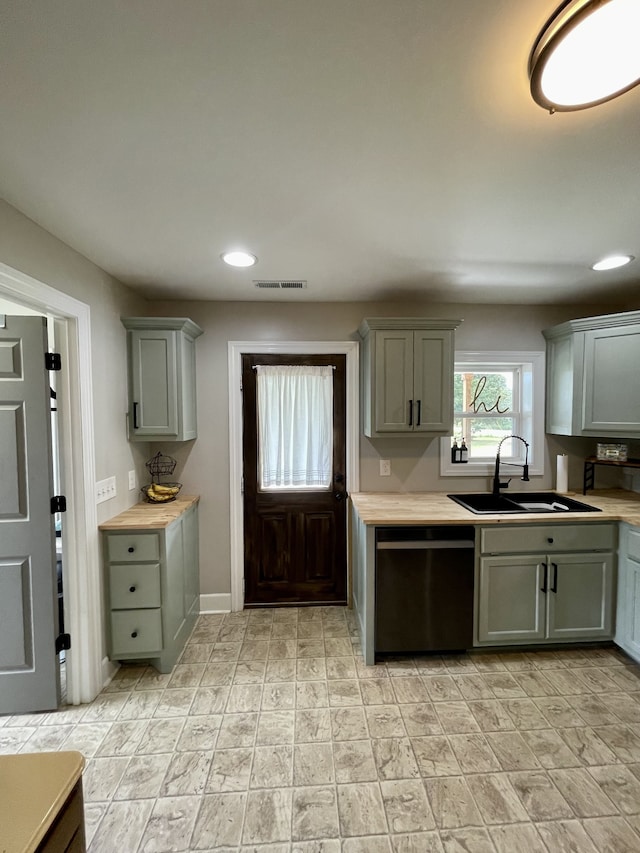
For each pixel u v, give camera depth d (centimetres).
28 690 196
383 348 259
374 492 298
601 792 152
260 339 292
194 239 188
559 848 133
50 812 67
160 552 221
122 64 92
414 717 190
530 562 235
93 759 169
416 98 103
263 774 160
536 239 191
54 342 198
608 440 304
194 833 138
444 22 83
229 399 292
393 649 231
